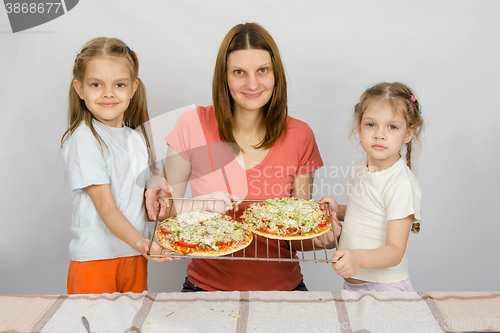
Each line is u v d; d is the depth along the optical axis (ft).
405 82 8.45
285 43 8.41
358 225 5.65
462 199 8.97
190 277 6.26
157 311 4.13
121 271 5.77
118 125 6.03
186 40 8.36
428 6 8.13
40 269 9.05
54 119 8.45
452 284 9.39
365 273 5.60
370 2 8.18
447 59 8.34
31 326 3.86
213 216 5.60
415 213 5.11
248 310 4.14
